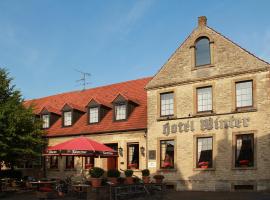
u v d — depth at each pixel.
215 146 25.81
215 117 26.09
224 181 25.17
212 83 26.52
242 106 25.33
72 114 34.25
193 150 26.64
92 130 32.06
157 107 28.64
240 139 25.17
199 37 27.52
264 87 24.55
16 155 28.14
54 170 34.09
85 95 38.09
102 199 20.55
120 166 30.05
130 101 31.08
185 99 27.52
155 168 28.06
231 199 20.20
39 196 22.95
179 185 26.89
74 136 33.06
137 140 29.52
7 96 28.42
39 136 29.75
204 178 25.97
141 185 22.39
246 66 25.31
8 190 28.95
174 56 28.50
